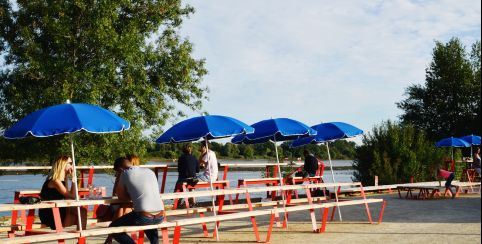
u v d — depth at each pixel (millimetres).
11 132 7625
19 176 47000
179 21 22453
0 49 20312
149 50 21391
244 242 10008
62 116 7500
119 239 7801
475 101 45750
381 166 28094
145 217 7875
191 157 13953
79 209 7832
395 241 9734
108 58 18781
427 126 47406
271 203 12609
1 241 6641
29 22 19875
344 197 21984
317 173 19344
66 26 18219
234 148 54688
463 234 10438
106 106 20047
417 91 48406
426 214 14500
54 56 19375
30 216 8555
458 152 31156
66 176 8922
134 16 20984
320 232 11188
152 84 21797
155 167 14617
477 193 22531
